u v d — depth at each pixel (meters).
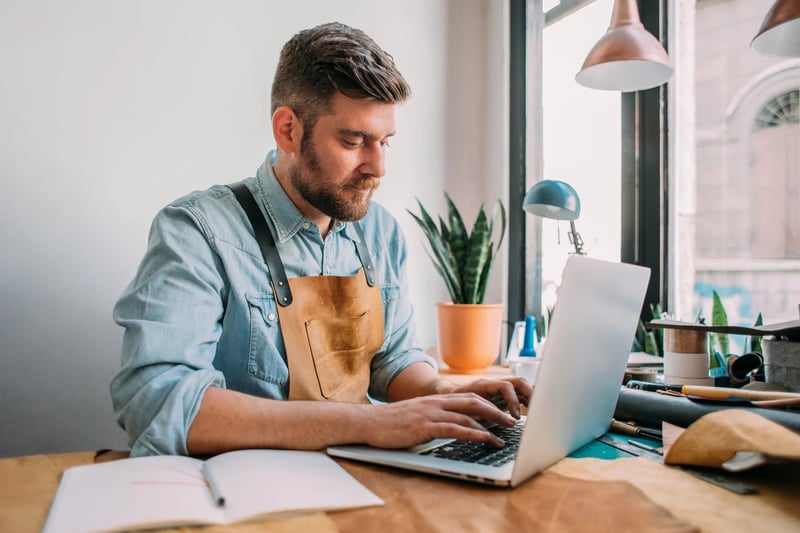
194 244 1.03
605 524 0.53
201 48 1.68
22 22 1.44
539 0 2.15
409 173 2.10
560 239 2.01
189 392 0.77
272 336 1.11
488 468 0.66
